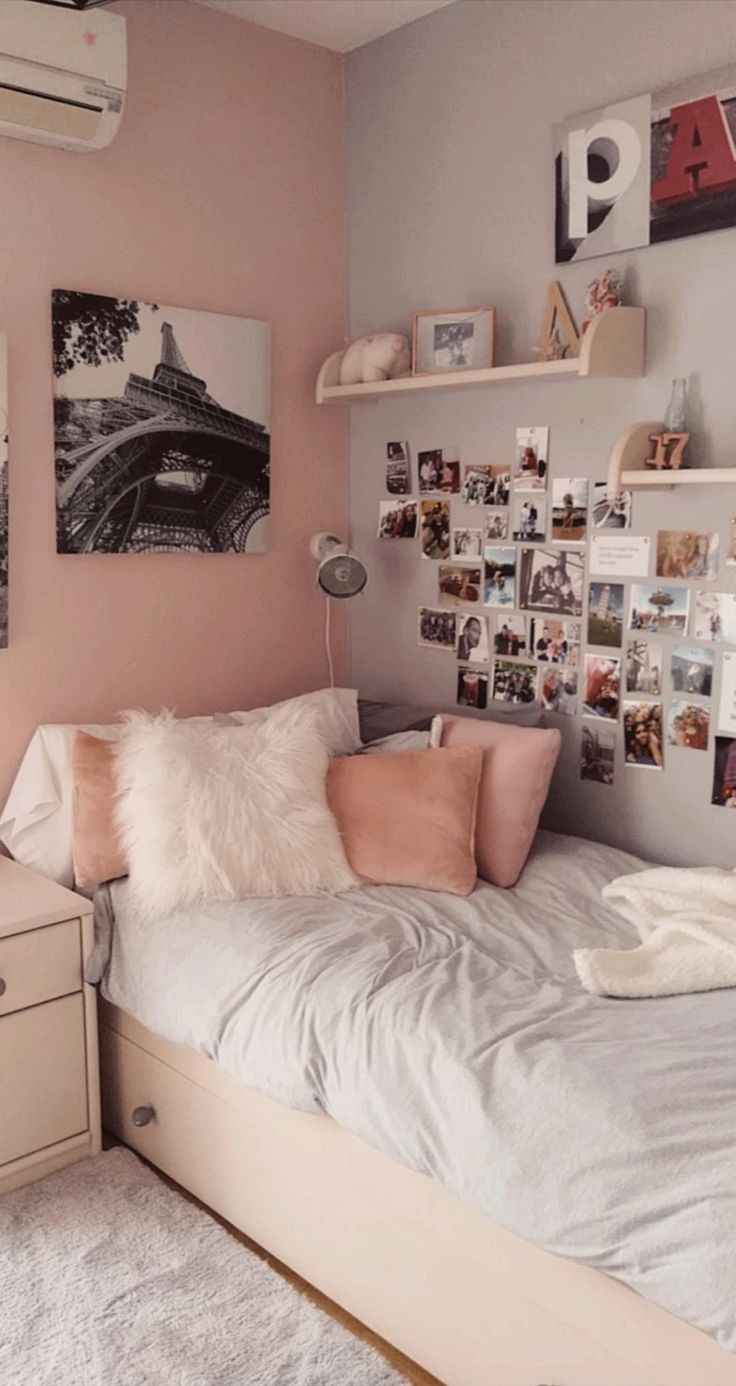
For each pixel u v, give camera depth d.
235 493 2.85
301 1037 1.83
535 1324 1.56
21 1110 2.18
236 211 2.81
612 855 2.48
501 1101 1.55
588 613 2.60
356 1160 1.81
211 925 2.13
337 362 2.97
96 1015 2.29
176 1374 1.74
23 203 2.41
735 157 2.19
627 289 2.43
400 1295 1.78
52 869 2.43
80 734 2.42
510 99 2.60
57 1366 1.76
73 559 2.59
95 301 2.52
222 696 2.95
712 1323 1.25
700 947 1.93
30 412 2.47
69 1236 2.06
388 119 2.90
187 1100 2.16
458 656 2.92
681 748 2.45
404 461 2.99
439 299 2.85
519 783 2.43
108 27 2.29
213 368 2.76
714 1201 1.31
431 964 1.93
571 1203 1.42
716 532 2.33
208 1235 2.07
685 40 2.26
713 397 2.31
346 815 2.41
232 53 2.75
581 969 1.88
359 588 2.90
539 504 2.67
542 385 2.62
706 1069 1.56
